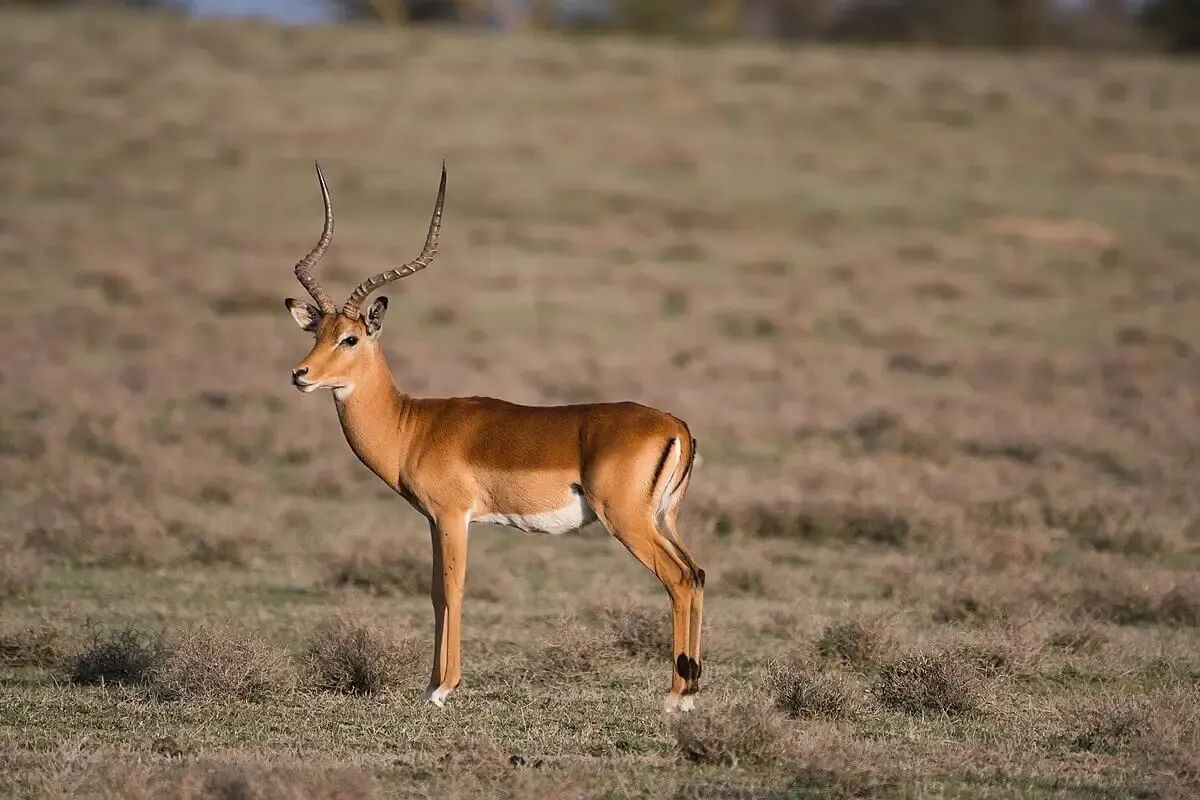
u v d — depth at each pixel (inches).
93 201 4143.7
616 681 1055.6
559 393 2513.5
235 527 1561.3
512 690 1021.2
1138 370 2819.9
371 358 999.6
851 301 3543.3
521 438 964.0
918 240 4084.6
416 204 4279.0
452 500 977.5
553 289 3535.9
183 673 979.9
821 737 833.5
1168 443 2167.8
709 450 2175.2
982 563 1461.6
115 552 1462.8
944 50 7470.5
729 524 1689.2
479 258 3796.8
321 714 943.0
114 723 908.6
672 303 3467.0
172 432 2165.4
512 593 1374.3
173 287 3380.9
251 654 997.2
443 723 926.4
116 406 2310.5
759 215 4308.6
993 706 973.8
